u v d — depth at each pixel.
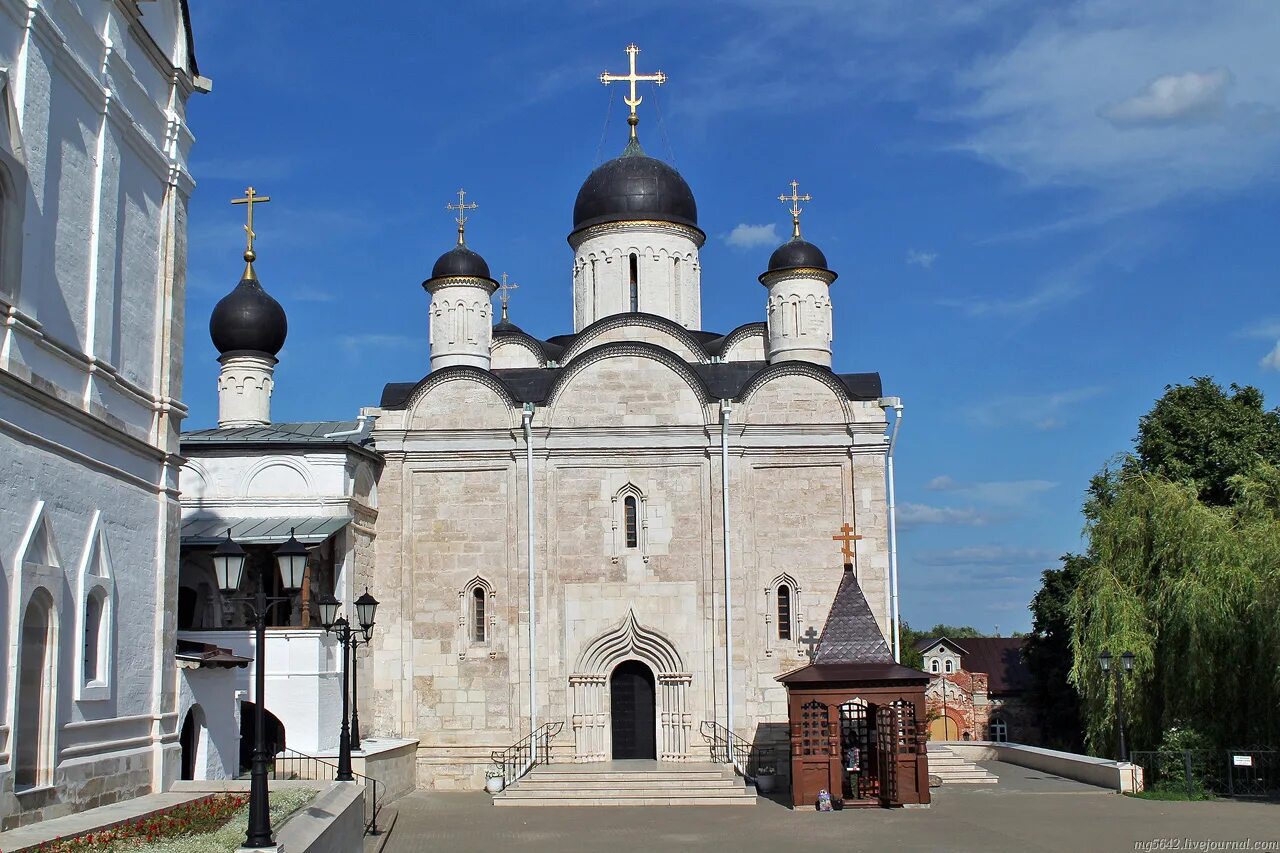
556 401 36.72
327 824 17.73
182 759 24.42
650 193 42.78
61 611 17.89
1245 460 42.28
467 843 24.70
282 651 30.38
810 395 36.66
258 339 40.78
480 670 35.62
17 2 16.86
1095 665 33.34
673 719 35.28
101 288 19.45
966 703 64.12
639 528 36.16
